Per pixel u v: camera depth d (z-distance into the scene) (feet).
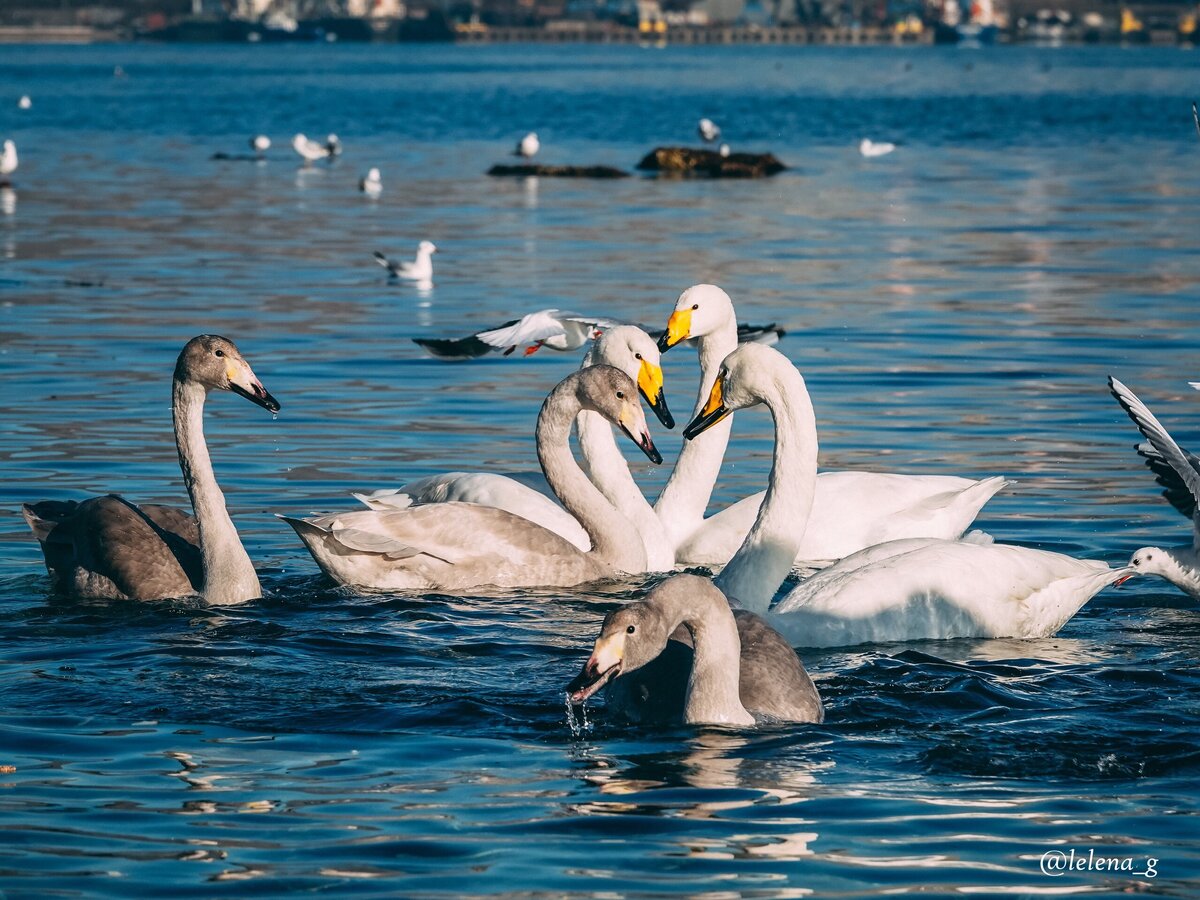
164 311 73.31
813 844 21.09
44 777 23.21
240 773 23.47
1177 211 120.16
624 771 23.67
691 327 40.14
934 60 650.43
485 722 25.84
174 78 427.33
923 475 40.14
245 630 31.35
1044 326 68.85
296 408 53.36
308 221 116.16
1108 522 40.19
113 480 43.37
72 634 30.94
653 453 36.70
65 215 117.19
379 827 21.54
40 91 341.82
